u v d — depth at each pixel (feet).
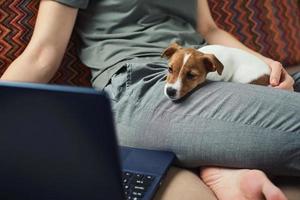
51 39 3.59
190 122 3.08
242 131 2.93
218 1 4.89
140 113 3.25
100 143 1.96
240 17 5.02
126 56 3.67
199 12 4.44
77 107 1.87
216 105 3.03
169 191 2.89
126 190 2.78
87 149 2.01
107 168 2.07
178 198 2.82
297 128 2.83
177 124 3.11
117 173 2.08
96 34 3.87
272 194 2.58
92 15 3.89
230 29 4.97
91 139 1.96
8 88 1.88
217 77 3.42
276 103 2.92
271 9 5.24
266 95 2.99
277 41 5.27
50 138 2.01
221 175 3.02
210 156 3.04
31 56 3.48
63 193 2.28
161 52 3.71
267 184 2.65
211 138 3.01
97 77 3.73
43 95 1.86
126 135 3.32
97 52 3.81
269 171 2.99
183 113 3.10
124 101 3.34
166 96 3.15
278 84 3.64
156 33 3.84
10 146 2.10
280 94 2.99
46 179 2.22
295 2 5.65
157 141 3.20
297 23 5.57
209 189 3.04
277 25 5.29
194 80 3.13
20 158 2.15
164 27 3.94
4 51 3.76
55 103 1.88
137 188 2.80
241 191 2.80
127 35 3.81
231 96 3.03
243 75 3.54
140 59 3.60
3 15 3.77
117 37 3.82
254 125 2.91
